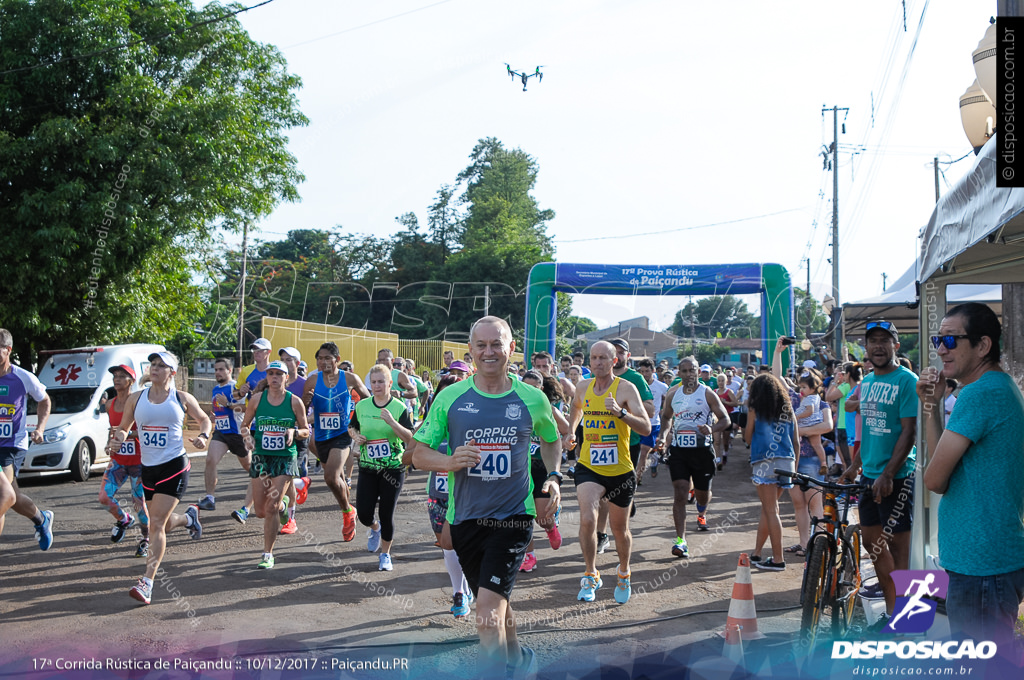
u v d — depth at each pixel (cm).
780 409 703
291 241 4816
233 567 700
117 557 733
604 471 605
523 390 406
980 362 340
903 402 507
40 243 1452
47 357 1371
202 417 628
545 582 666
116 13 1561
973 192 446
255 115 1778
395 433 691
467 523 399
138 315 1689
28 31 1502
